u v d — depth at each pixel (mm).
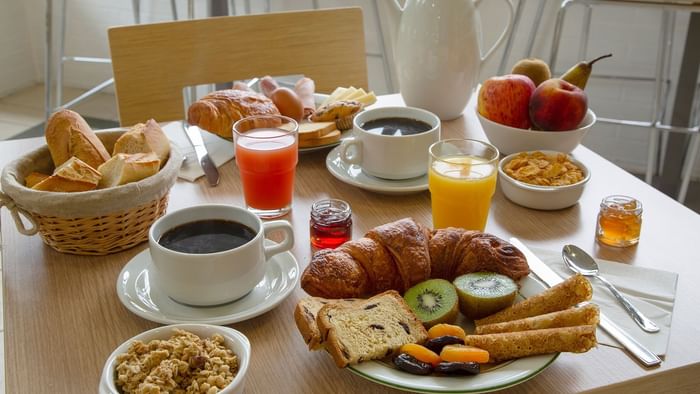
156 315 737
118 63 1416
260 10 3125
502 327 679
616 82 2732
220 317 733
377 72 3096
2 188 846
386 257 764
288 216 986
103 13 3408
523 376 622
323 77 1568
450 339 655
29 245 907
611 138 2846
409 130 1070
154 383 589
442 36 1224
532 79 1221
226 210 804
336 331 651
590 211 997
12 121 3240
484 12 2783
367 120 1100
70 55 3570
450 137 1246
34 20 3541
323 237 886
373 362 647
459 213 905
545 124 1103
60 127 917
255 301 772
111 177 867
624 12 2609
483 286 735
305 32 1534
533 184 996
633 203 896
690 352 701
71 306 780
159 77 1451
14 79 3561
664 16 2396
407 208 1012
